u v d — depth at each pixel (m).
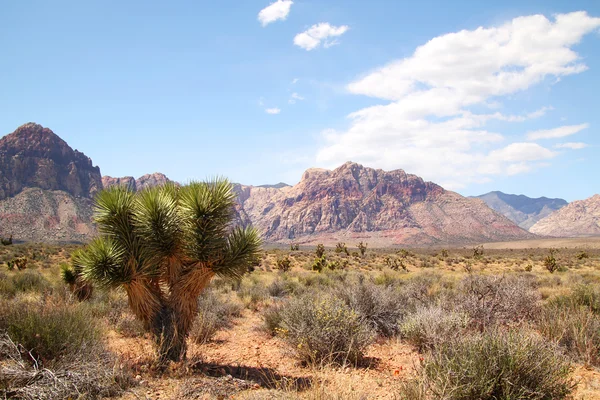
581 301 10.58
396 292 11.84
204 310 10.75
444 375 4.84
